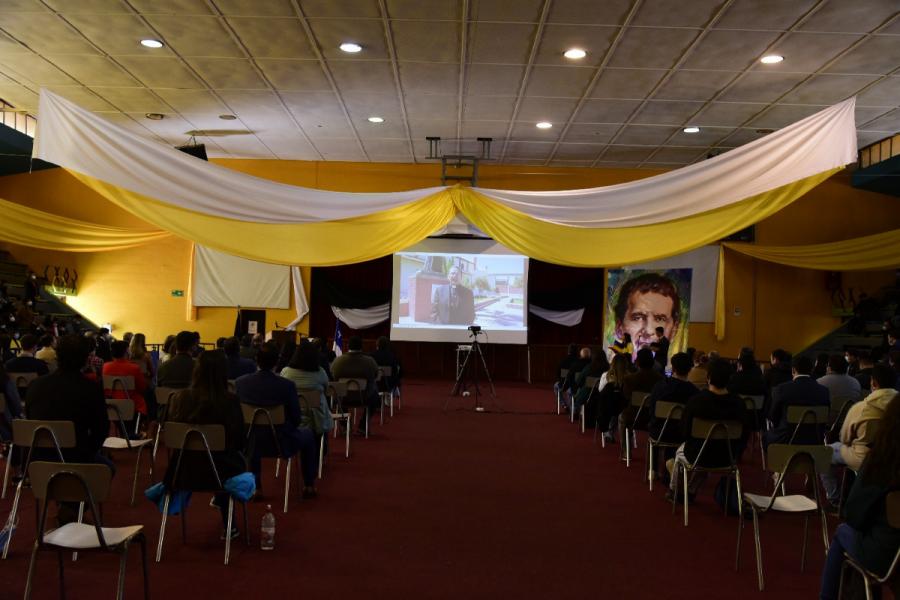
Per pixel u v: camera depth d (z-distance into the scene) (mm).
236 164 16031
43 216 12727
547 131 13172
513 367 16938
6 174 15672
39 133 5762
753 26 8359
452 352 16906
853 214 15852
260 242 7930
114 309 16172
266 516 4555
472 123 12734
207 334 16266
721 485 5691
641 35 8695
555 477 6867
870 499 2828
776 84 10367
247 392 5316
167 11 8320
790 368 8078
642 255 7918
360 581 4016
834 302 16172
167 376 6621
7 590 3703
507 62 9703
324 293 16547
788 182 6523
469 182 15977
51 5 8203
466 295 15828
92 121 6129
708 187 7086
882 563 2832
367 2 7965
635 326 16266
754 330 16156
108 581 3887
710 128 12727
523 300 15836
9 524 4270
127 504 5477
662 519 5461
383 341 10289
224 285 16297
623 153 14680
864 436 4281
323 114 12383
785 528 5273
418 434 9164
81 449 4230
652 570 4316
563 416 11180
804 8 7859
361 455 7703
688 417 5223
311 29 8758
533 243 8242
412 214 8547
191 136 14078
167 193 6805
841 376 6781
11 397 5473
